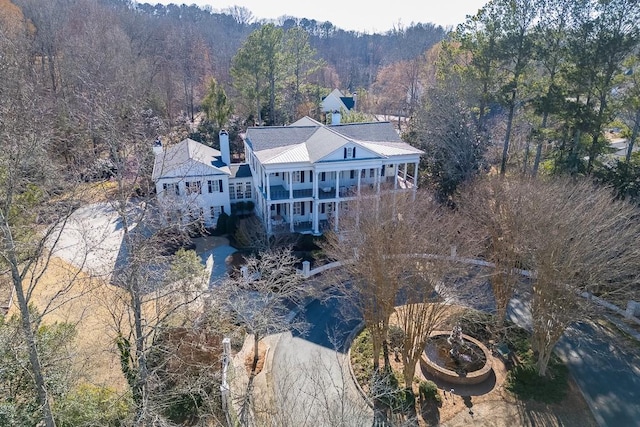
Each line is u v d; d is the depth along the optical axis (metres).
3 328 16.66
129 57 60.81
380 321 23.94
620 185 34.03
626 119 38.66
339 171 37.00
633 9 34.62
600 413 21.14
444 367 23.73
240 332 25.64
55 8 69.38
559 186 27.23
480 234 27.61
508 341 25.84
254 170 41.84
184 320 19.88
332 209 40.38
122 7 120.94
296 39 68.31
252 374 23.30
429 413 21.09
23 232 17.75
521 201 24.91
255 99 62.97
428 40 132.50
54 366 17.03
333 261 33.16
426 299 20.23
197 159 37.72
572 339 26.58
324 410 17.08
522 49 39.97
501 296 25.22
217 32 138.75
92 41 55.06
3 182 15.47
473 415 21.00
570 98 41.41
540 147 40.91
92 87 27.91
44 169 16.59
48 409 14.49
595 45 36.22
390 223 23.91
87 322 24.45
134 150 18.17
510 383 22.83
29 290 14.13
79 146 22.88
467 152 42.22
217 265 33.91
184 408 19.77
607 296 28.34
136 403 17.05
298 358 24.83
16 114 15.59
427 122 45.50
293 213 39.41
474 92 43.19
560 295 21.58
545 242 21.45
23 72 21.56
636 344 26.11
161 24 109.38
